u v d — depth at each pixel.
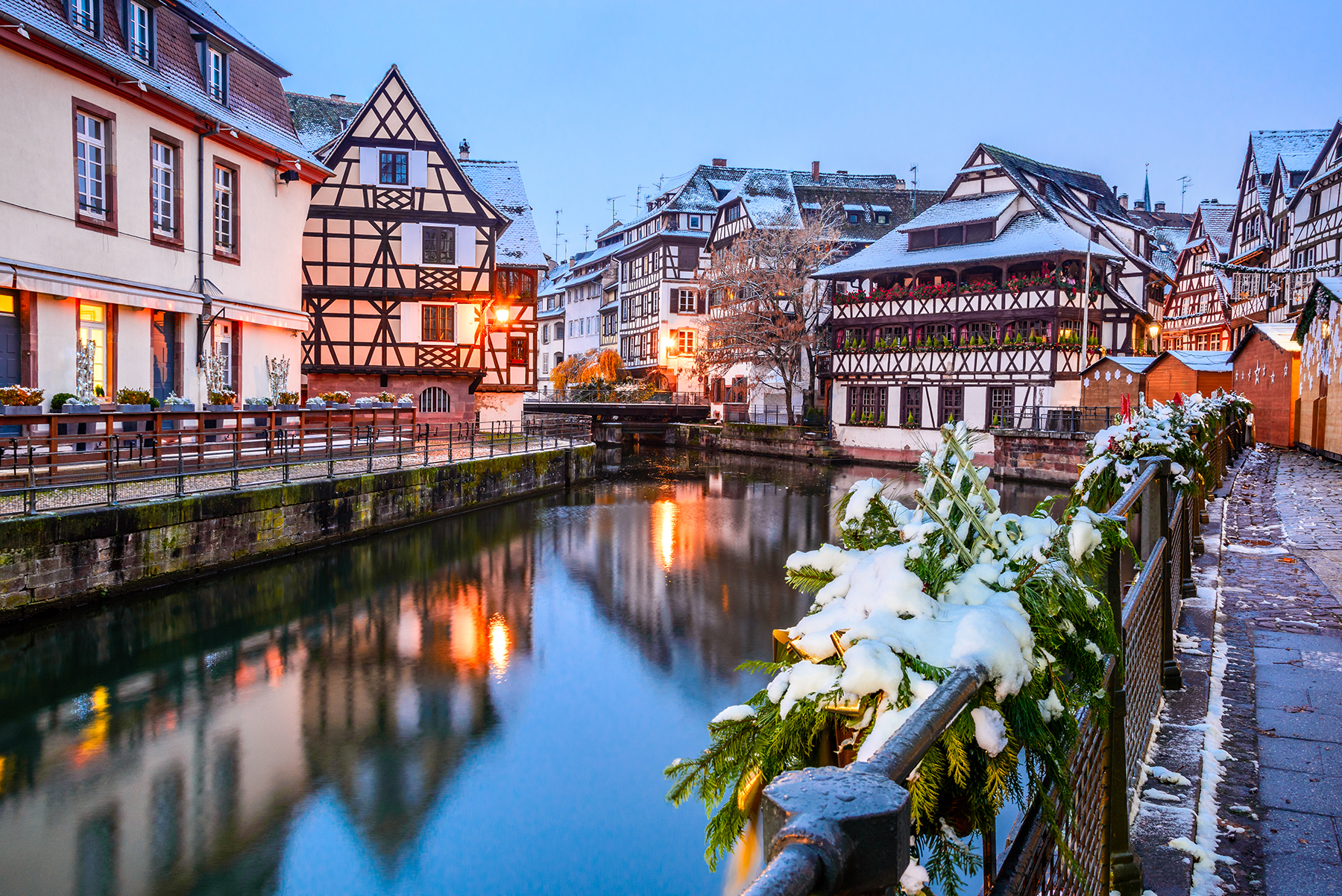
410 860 7.09
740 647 12.79
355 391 32.00
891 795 0.94
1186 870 2.97
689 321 58.16
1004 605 1.85
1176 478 5.97
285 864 7.00
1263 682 4.86
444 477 22.05
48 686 10.31
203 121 18.52
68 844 7.14
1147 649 4.00
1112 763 2.72
